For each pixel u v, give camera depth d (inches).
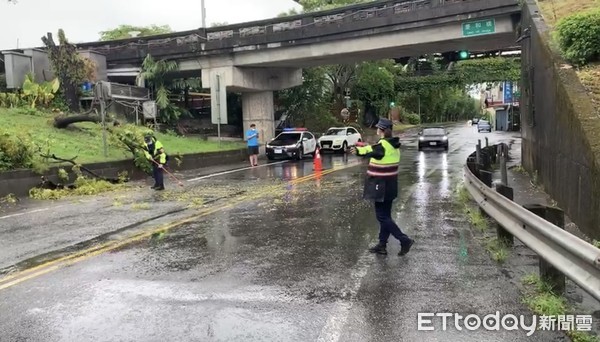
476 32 879.1
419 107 3533.5
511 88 2490.2
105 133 738.8
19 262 267.9
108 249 291.4
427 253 270.2
